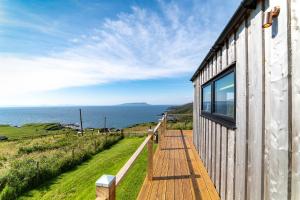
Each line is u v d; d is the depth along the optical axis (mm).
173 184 3695
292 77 1387
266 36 1777
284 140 1469
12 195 5852
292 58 1390
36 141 18078
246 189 2197
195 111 6785
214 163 3738
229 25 2578
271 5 1684
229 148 2861
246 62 2225
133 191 4691
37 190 6301
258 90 1916
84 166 8430
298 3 1316
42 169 7129
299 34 1308
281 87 1515
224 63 3184
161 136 6883
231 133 2777
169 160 5129
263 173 1809
